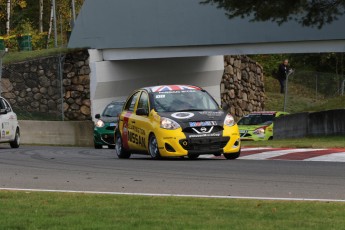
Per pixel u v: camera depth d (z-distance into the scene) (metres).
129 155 65.06
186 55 111.38
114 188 39.56
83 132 110.88
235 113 140.25
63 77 120.38
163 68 123.19
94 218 28.42
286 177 44.25
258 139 100.94
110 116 95.31
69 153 76.19
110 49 118.50
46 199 34.12
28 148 92.44
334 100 113.38
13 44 159.25
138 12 113.69
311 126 89.12
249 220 27.91
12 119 91.25
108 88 119.88
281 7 78.50
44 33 180.75
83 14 119.44
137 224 27.05
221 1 80.44
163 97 61.19
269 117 104.50
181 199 33.97
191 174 46.56
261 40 102.62
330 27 97.62
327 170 48.53
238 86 141.62
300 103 134.00
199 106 60.50
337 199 34.56
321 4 79.69
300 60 187.00
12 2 176.00
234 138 58.62
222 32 106.06
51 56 120.19
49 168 52.41
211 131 57.88
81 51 119.31
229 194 36.81
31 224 27.20
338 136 85.88
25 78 121.19
